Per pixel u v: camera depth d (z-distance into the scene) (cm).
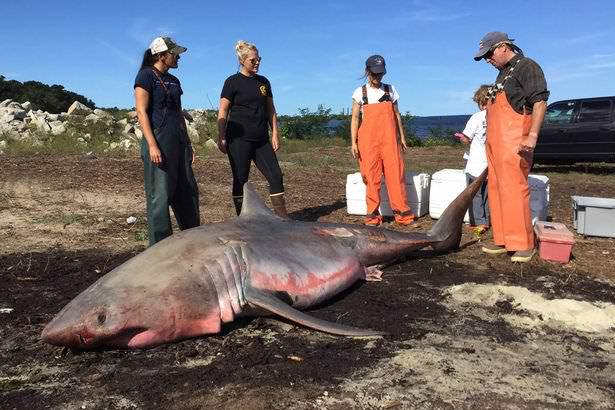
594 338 406
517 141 571
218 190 1023
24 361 357
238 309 404
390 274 554
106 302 351
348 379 335
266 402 305
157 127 543
